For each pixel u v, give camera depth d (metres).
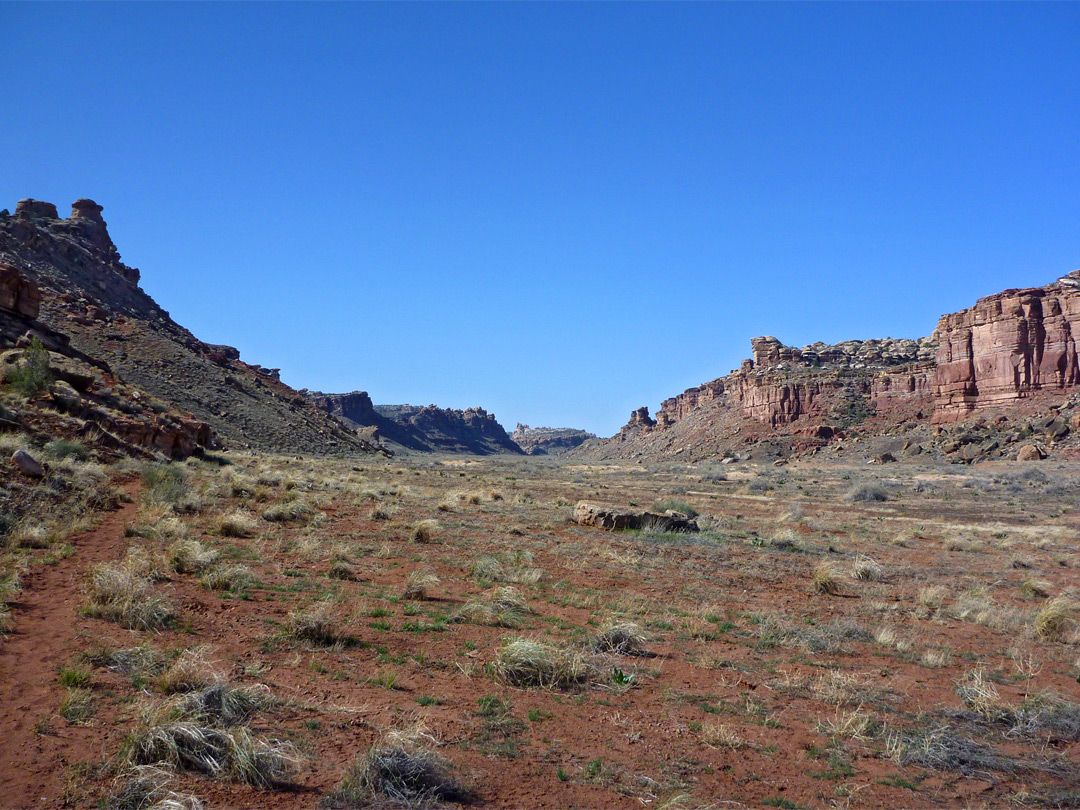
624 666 9.55
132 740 5.80
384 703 7.55
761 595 15.23
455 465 104.50
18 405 27.39
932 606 14.94
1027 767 7.13
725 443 146.62
